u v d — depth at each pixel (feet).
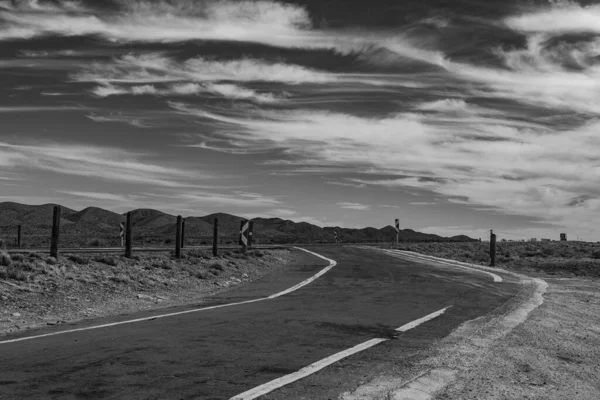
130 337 31.35
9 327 35.40
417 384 22.74
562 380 25.43
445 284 66.74
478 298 53.06
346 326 36.22
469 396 21.81
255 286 64.85
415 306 47.03
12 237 196.03
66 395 20.03
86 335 31.99
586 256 147.54
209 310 43.52
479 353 29.01
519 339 33.63
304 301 49.98
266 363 25.54
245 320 38.06
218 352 27.63
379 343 30.81
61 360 25.49
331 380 22.91
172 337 31.45
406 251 154.61
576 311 47.11
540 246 209.15
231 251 110.93
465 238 409.28
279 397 20.42
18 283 49.62
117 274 61.77
